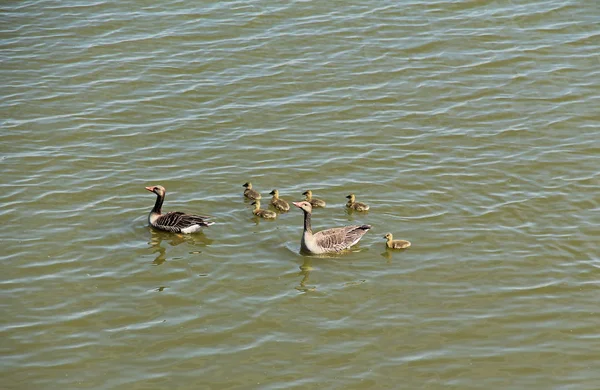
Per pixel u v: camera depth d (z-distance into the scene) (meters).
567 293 28.48
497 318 27.33
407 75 43.69
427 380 24.77
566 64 44.59
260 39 46.69
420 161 36.75
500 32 47.50
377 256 30.59
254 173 35.94
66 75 43.28
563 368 25.27
